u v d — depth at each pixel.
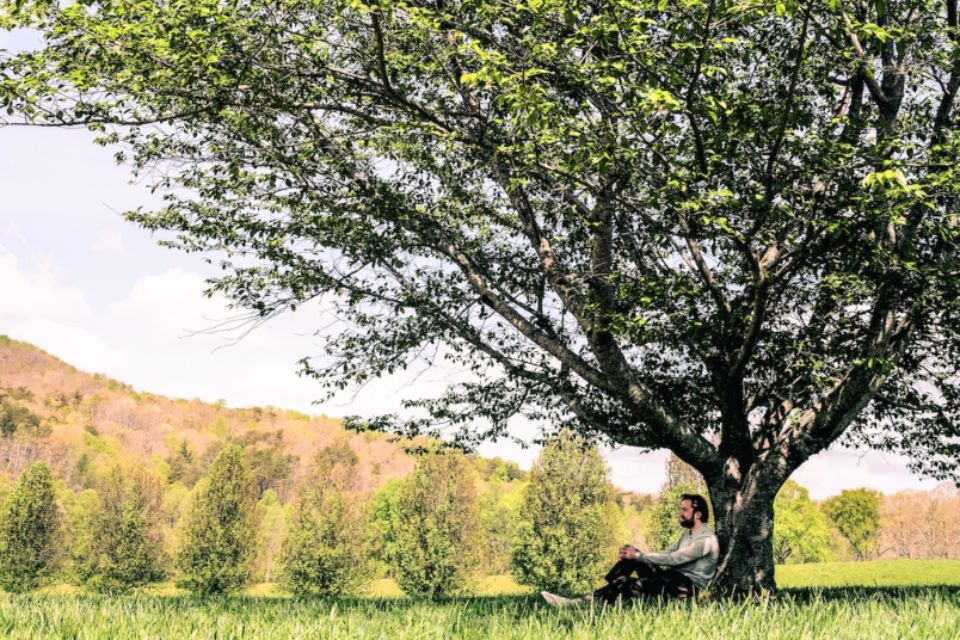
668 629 4.74
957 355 12.12
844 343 11.29
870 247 8.85
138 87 9.32
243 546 49.81
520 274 12.30
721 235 8.91
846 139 9.61
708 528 7.80
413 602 8.55
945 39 9.88
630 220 11.17
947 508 75.94
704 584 7.62
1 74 8.41
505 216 13.00
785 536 72.25
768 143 9.34
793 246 9.43
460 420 12.80
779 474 10.75
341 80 9.86
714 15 8.02
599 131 8.48
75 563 53.53
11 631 4.70
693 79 7.77
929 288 9.44
